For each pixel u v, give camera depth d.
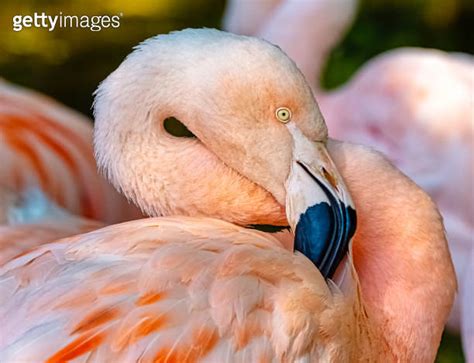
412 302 4.02
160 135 4.19
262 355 3.42
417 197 4.14
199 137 4.14
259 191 4.16
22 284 3.56
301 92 4.05
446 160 7.45
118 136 4.17
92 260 3.59
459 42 11.28
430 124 7.54
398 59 7.91
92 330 3.29
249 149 4.07
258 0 8.27
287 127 4.06
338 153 4.21
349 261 3.79
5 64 10.65
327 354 3.60
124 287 3.41
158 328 3.32
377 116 7.77
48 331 3.30
